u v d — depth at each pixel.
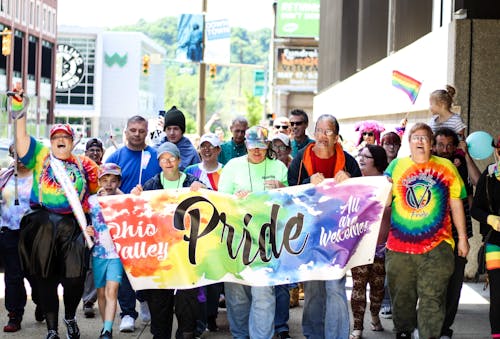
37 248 8.42
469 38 13.49
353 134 27.66
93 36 93.31
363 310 9.20
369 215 8.31
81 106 93.50
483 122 13.49
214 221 8.45
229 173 8.77
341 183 8.31
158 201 8.48
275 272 8.36
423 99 16.45
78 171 8.64
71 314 8.81
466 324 10.16
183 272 8.43
